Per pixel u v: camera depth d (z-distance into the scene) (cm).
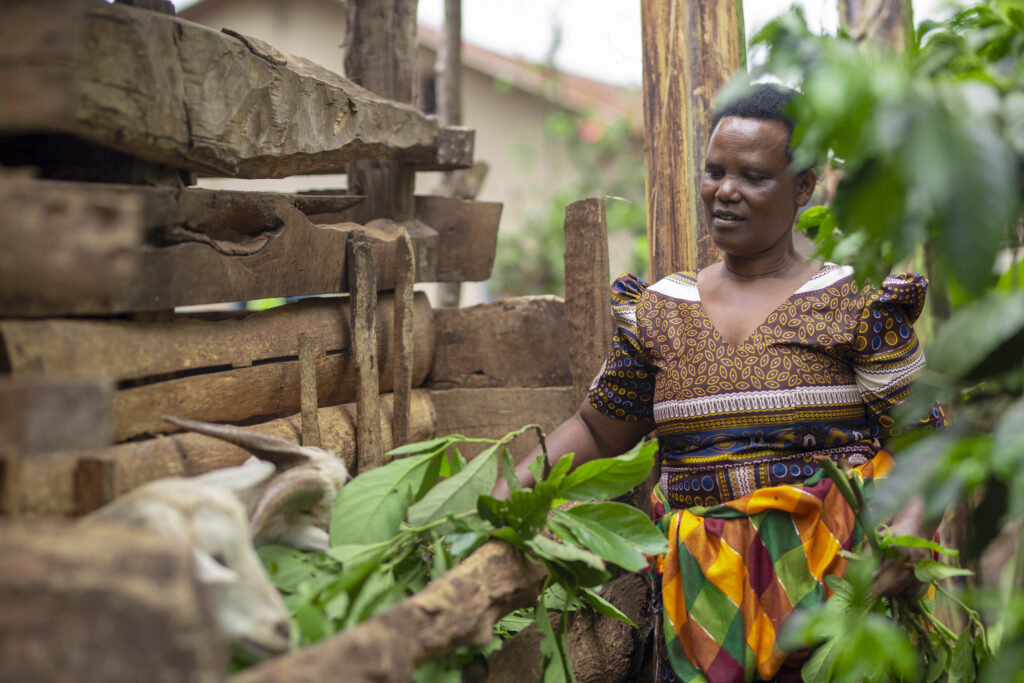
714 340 193
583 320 249
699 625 183
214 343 175
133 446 150
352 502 159
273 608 121
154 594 84
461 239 281
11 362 124
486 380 272
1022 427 87
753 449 189
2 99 93
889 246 130
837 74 82
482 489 173
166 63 148
